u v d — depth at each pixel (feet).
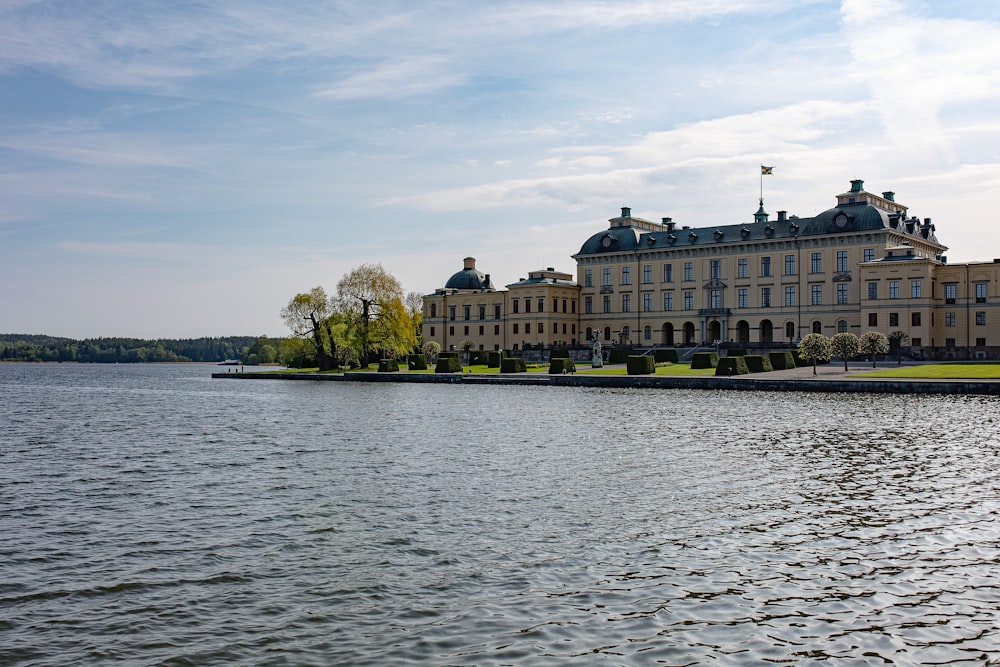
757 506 88.84
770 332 441.68
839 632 54.49
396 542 75.56
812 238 421.59
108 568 69.05
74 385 444.96
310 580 65.26
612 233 510.58
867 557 69.97
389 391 306.14
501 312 539.29
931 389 237.45
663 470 111.24
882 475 106.32
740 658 50.85
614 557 70.23
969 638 53.57
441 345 574.56
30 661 51.11
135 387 409.08
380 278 419.33
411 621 56.75
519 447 135.23
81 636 54.85
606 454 126.11
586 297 519.19
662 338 484.74
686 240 475.72
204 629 55.83
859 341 306.76
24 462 128.47
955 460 117.60
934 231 449.48
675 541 75.05
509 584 63.77
